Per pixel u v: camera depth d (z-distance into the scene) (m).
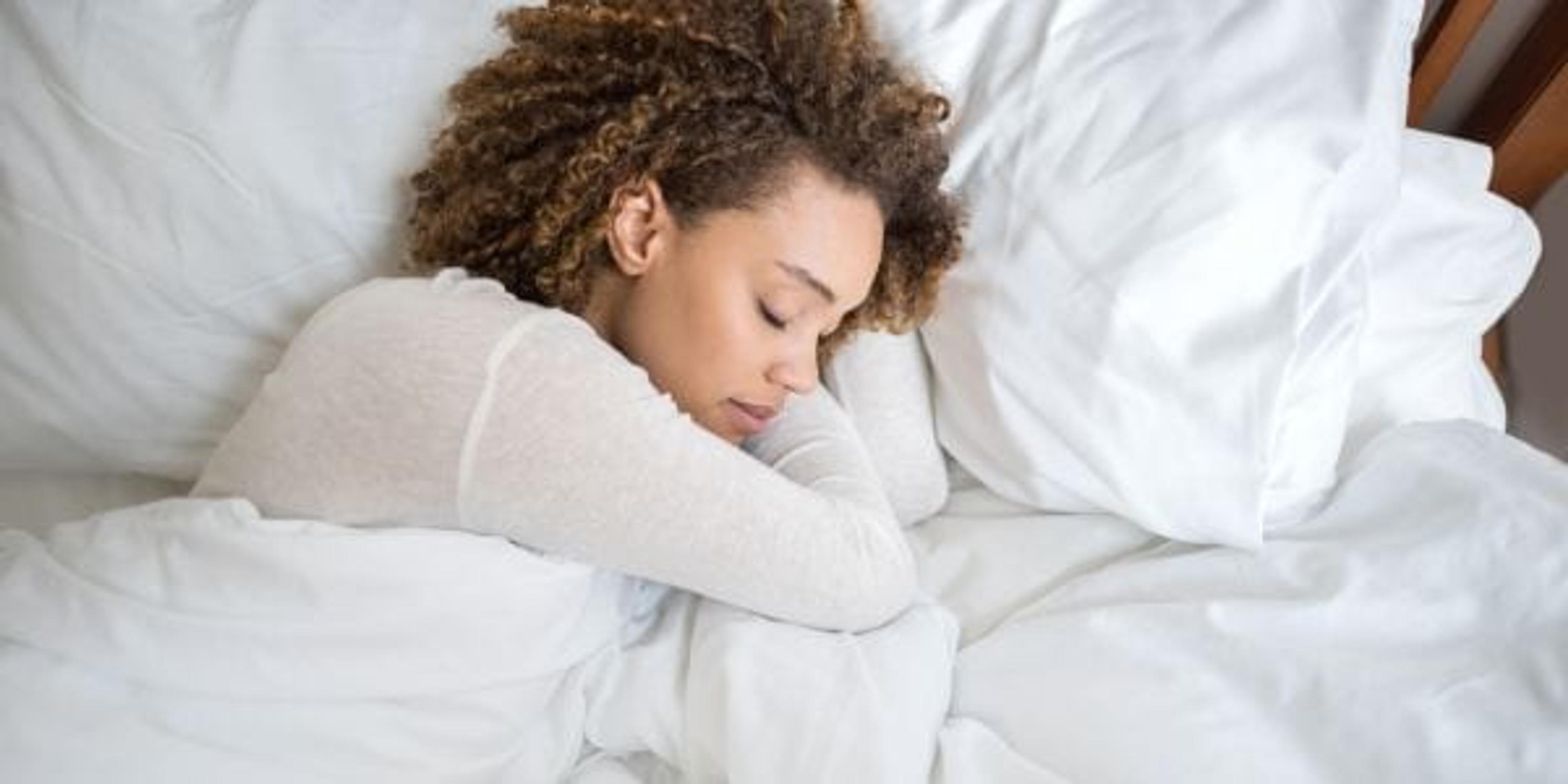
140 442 0.74
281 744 0.57
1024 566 0.79
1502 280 0.92
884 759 0.59
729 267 0.63
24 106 0.65
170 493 0.81
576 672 0.67
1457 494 0.74
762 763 0.60
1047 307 0.74
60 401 0.71
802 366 0.66
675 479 0.57
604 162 0.63
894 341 0.82
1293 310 0.71
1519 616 0.67
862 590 0.64
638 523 0.57
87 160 0.66
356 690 0.58
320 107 0.69
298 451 0.58
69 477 0.79
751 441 0.75
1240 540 0.73
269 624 0.56
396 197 0.72
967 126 0.77
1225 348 0.71
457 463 0.54
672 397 0.67
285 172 0.68
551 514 0.56
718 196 0.62
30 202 0.66
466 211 0.67
